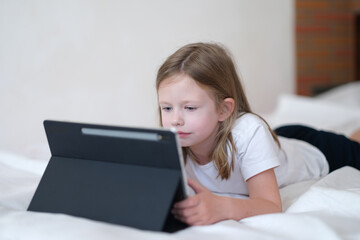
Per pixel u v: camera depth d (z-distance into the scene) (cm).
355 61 371
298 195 108
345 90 298
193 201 71
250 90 304
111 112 243
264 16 311
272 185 94
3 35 203
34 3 211
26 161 124
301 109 250
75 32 226
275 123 219
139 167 72
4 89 205
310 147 133
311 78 349
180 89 89
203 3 278
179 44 269
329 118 230
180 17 268
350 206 79
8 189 97
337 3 362
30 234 66
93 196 74
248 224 74
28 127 214
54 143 81
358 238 67
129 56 248
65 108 225
